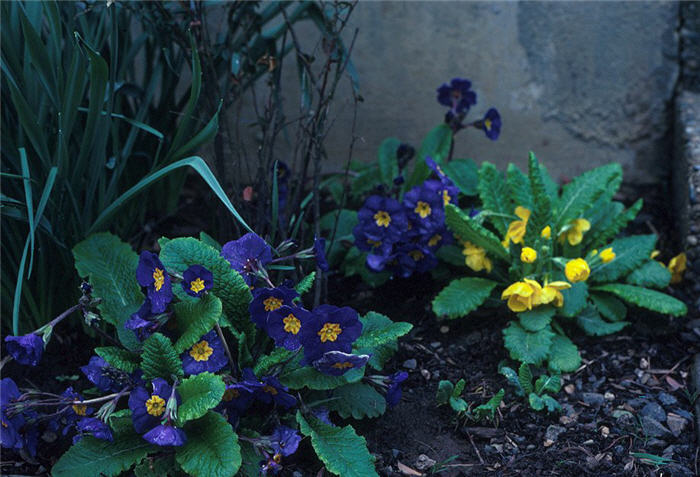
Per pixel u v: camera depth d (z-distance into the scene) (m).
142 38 1.04
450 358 1.01
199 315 0.86
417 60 1.21
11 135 0.97
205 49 0.99
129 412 0.86
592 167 1.24
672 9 1.19
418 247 1.04
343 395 0.92
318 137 0.99
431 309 1.07
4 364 0.94
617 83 1.21
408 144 1.19
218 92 1.00
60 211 0.95
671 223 1.18
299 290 0.89
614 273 1.04
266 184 1.02
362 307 1.07
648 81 1.21
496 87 1.22
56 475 0.85
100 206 0.99
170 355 0.85
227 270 0.89
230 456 0.83
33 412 0.90
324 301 1.01
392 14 1.19
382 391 0.95
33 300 0.99
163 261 0.88
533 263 1.03
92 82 0.92
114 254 0.96
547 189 1.10
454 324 1.05
